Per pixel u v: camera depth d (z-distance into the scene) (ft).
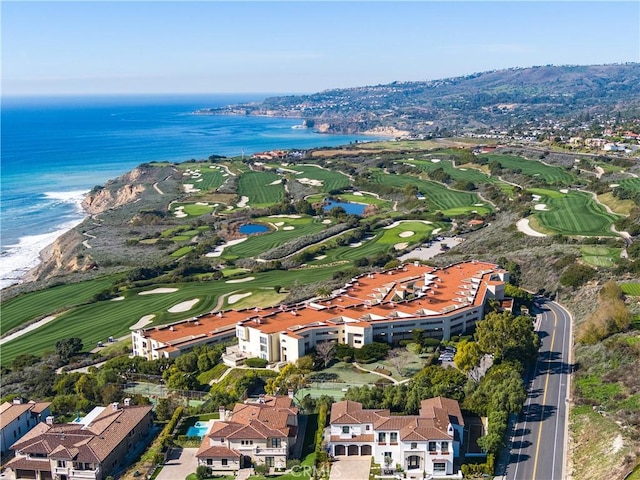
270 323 470.39
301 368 422.00
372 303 505.25
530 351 411.34
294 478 303.48
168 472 314.14
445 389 359.46
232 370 442.09
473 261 621.72
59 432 336.08
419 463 304.30
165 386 430.20
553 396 367.25
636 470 269.03
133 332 506.89
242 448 315.99
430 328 468.34
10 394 437.17
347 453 320.70
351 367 430.61
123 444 335.47
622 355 391.04
